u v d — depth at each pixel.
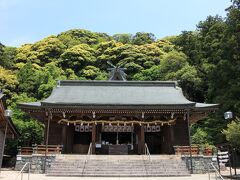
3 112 21.30
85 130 30.25
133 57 67.44
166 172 20.70
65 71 65.06
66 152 28.59
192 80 48.47
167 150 29.08
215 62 46.72
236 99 36.22
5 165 34.97
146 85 33.91
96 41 84.88
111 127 30.05
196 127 43.69
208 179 18.20
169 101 28.97
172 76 50.47
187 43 59.84
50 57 70.06
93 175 20.02
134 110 27.06
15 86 49.38
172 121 28.22
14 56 69.50
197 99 52.12
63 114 27.28
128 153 29.48
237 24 37.69
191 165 23.31
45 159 23.25
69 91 32.03
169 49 73.06
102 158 22.94
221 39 42.22
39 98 48.84
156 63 67.38
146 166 21.50
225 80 39.47
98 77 63.41
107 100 29.25
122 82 33.97
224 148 23.55
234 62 39.25
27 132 38.53
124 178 18.81
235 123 21.16
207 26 55.75
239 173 22.42
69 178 18.62
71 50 68.94
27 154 24.39
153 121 28.44
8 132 25.86
